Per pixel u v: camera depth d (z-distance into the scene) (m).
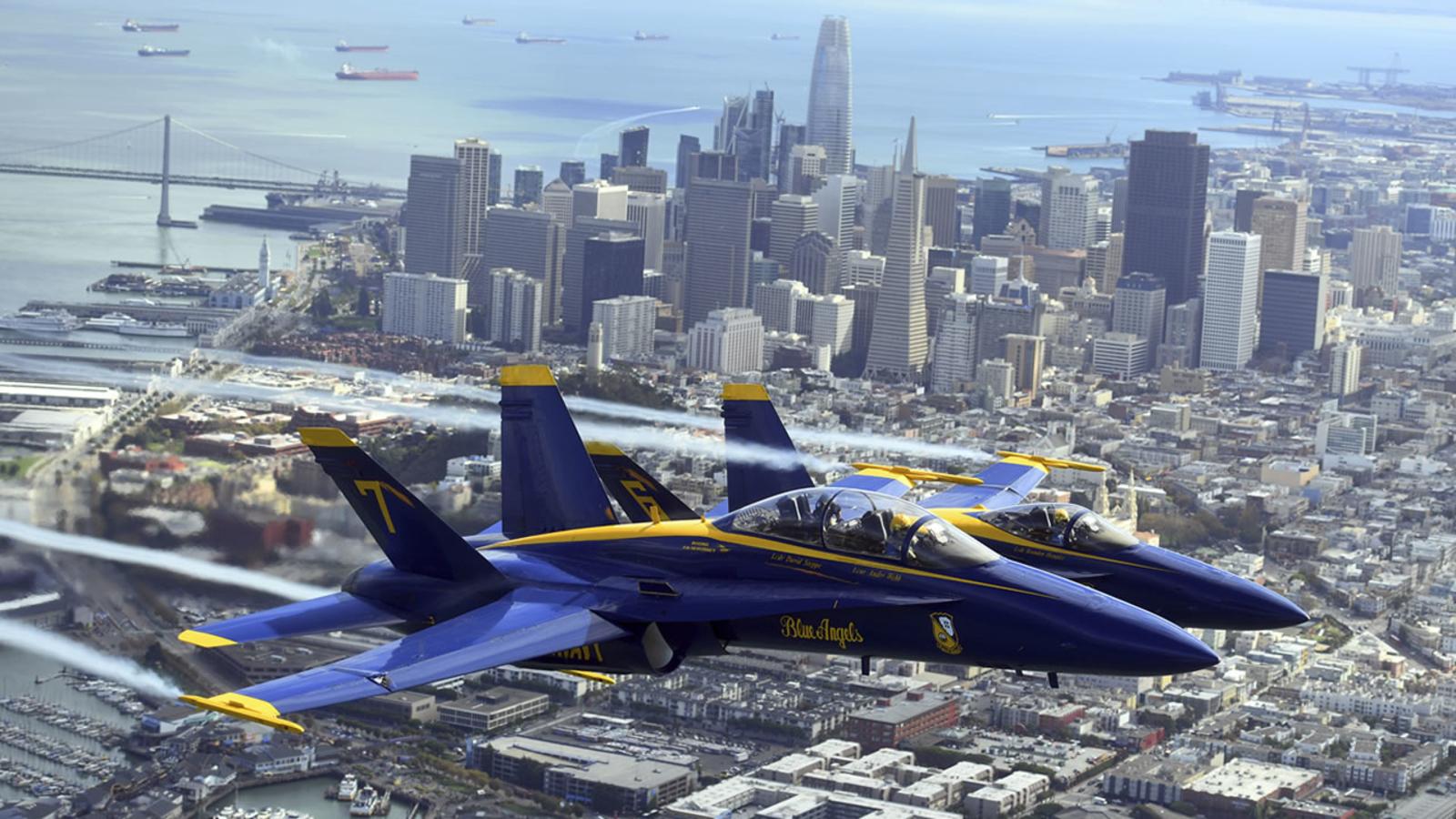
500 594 41.84
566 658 41.88
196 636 40.56
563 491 45.09
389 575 42.88
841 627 40.16
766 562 40.78
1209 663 36.81
